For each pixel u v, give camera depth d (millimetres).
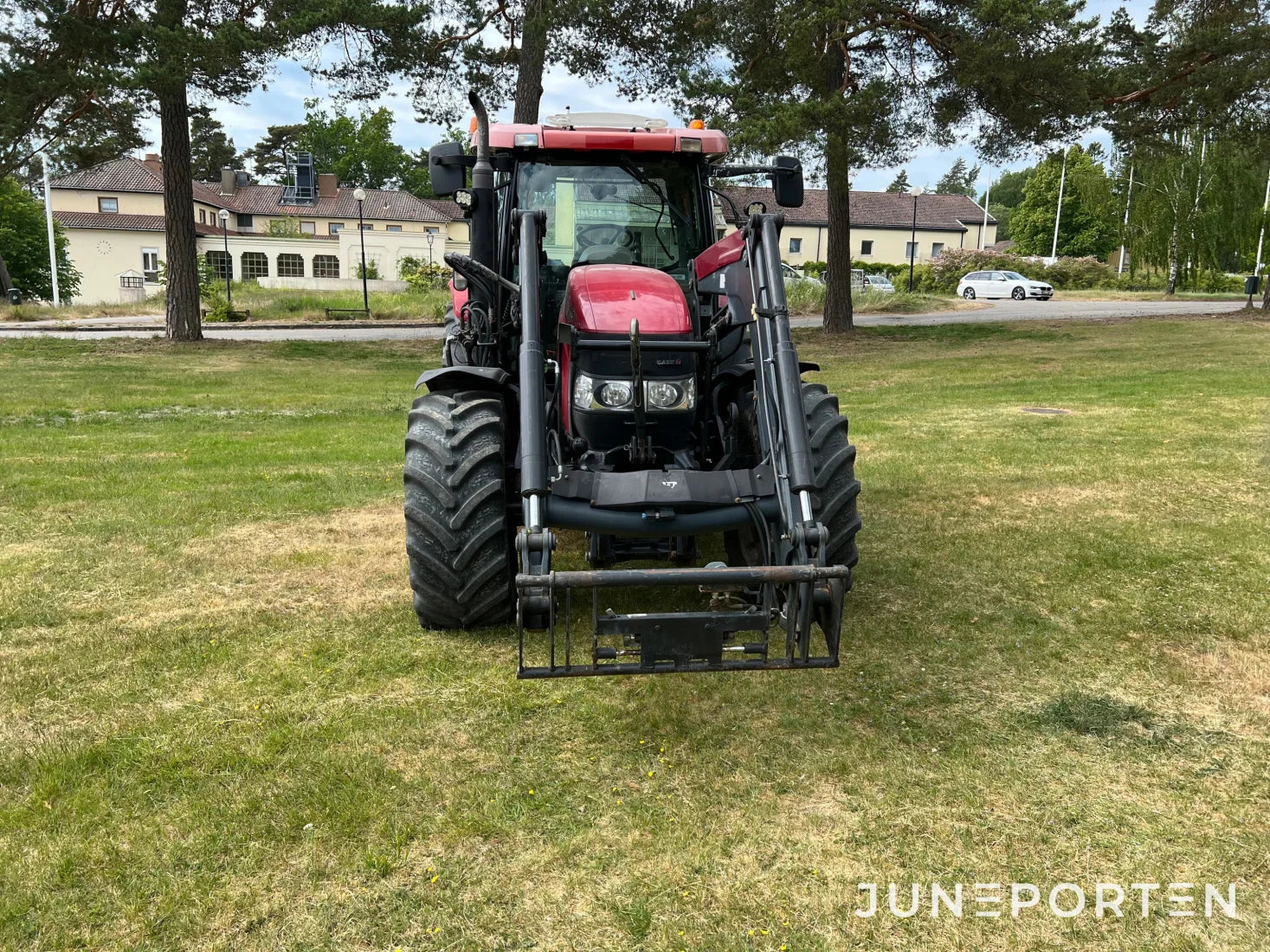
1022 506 5816
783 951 2113
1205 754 2922
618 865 2412
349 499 6207
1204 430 8109
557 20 14195
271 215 49031
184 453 7902
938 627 3945
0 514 5734
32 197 45000
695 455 3994
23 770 2814
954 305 29906
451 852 2459
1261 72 15359
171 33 13094
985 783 2770
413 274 42031
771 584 3014
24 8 13438
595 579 2807
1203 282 40250
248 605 4227
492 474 3645
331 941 2143
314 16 13391
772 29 15055
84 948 2117
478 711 3223
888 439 8234
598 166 4598
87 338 18938
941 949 2127
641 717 3186
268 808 2627
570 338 3584
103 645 3746
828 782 2789
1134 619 4000
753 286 3650
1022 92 14867
